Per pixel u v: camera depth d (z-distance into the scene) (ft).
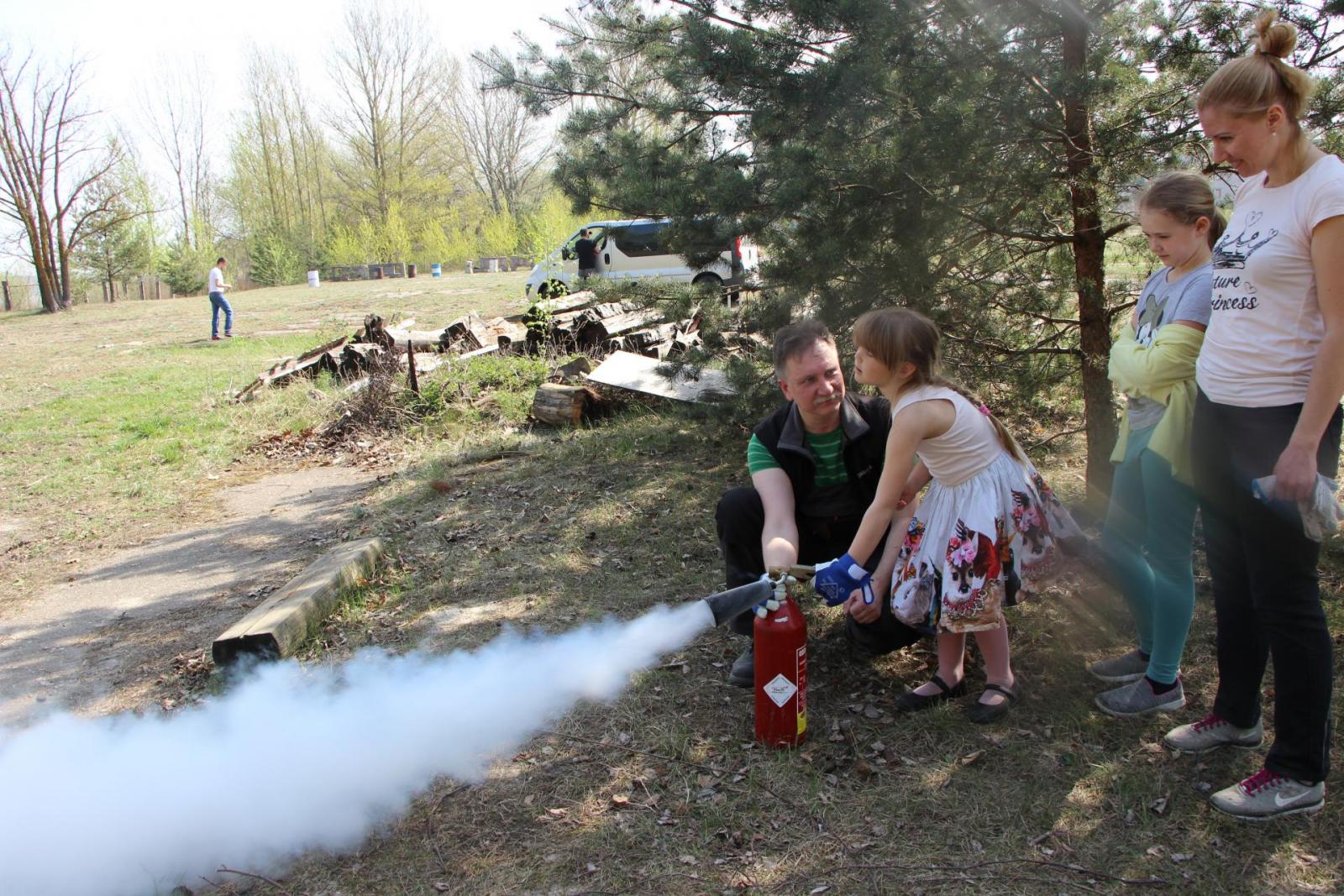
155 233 130.00
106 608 16.35
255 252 147.02
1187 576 9.29
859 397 10.66
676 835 8.51
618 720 10.46
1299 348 7.43
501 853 8.45
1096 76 13.03
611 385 26.11
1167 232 9.05
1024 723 9.85
